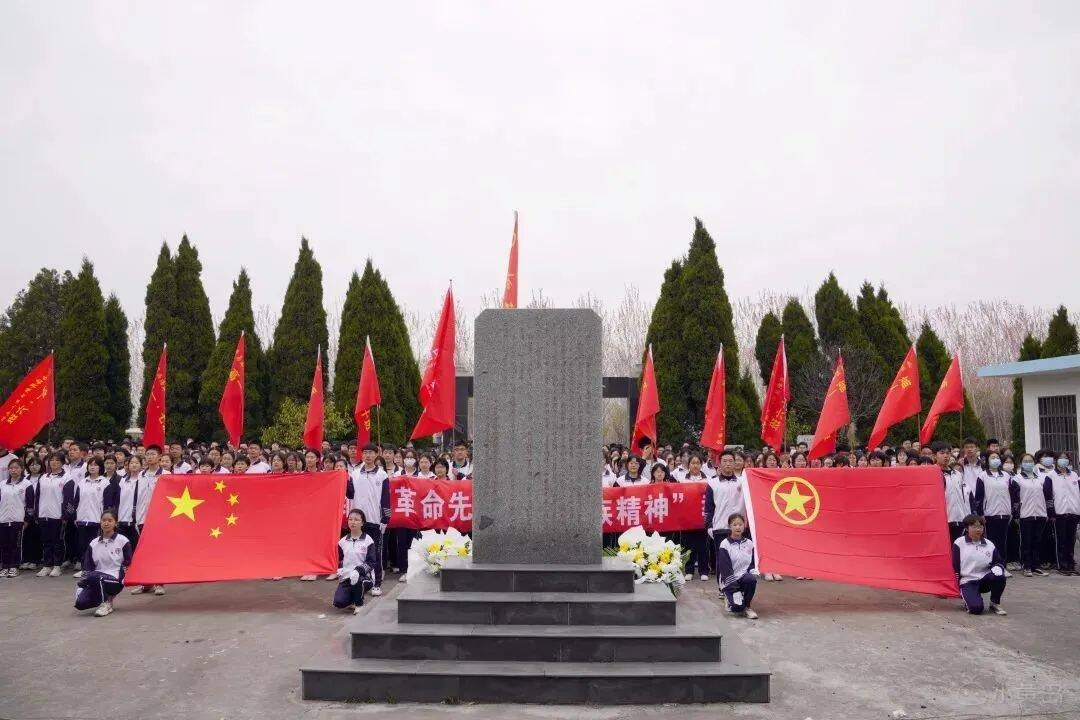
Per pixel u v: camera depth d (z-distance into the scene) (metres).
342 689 6.08
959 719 5.73
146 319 25.23
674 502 11.52
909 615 9.03
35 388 11.95
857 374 23.39
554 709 5.88
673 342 22.59
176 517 9.70
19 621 8.69
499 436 7.53
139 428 25.44
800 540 9.55
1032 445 16.02
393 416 24.31
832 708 5.95
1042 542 12.21
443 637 6.32
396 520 11.43
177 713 5.85
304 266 25.55
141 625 8.51
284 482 9.98
